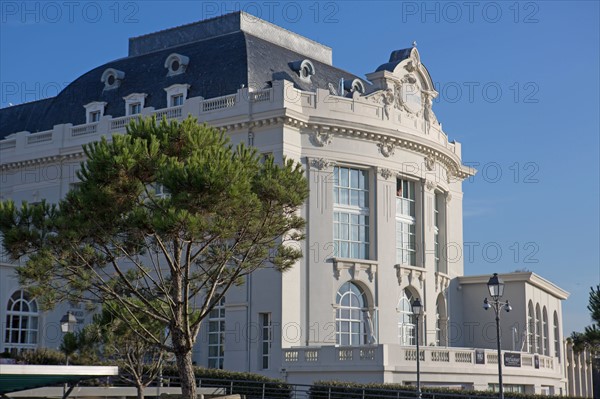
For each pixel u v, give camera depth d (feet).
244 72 173.58
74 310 169.27
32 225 85.87
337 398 134.51
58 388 104.78
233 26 192.03
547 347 217.56
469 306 205.87
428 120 190.49
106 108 189.98
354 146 172.55
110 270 169.78
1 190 196.34
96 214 84.23
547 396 148.46
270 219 91.20
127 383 125.49
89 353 102.32
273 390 138.82
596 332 151.94
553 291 222.07
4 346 157.17
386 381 143.54
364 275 170.71
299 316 161.48
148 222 82.89
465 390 138.21
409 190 185.68
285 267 96.48
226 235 84.89
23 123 213.66
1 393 72.02
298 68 181.27
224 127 166.81
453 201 214.90
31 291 87.51
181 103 178.91
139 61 196.54
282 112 161.38
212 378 143.13
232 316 162.09
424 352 151.84
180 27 201.36
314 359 150.92
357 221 173.68
